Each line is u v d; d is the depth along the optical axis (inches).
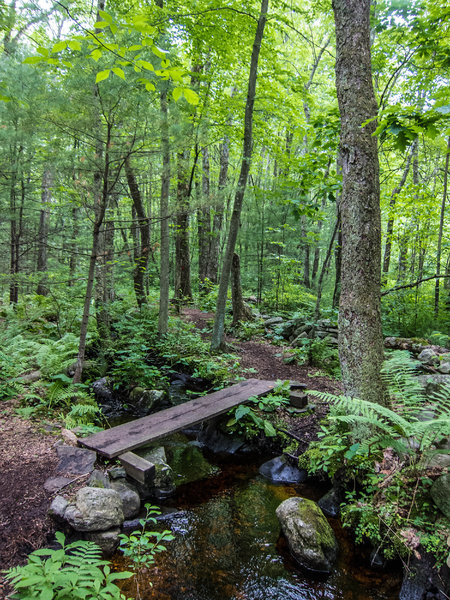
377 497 130.2
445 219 414.3
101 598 72.2
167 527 130.6
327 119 243.3
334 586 110.1
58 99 169.9
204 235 564.7
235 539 127.2
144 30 91.1
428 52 235.6
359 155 141.6
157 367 287.9
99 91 168.4
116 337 305.0
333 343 301.9
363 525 125.3
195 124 237.0
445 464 126.4
